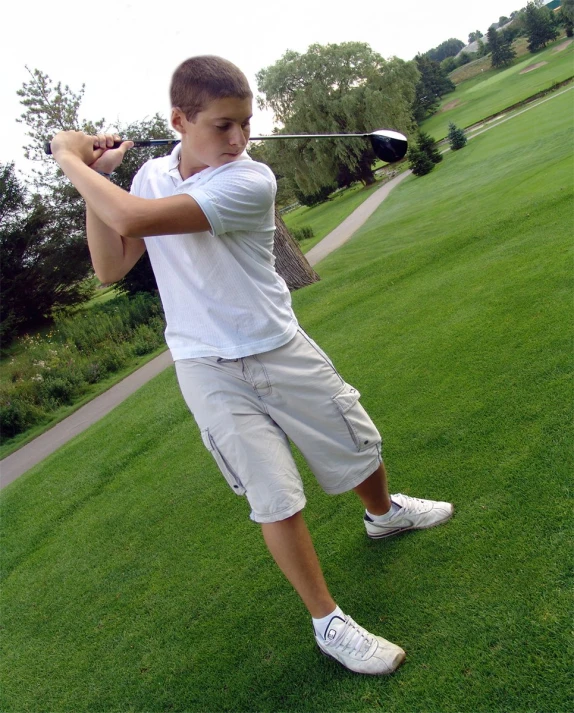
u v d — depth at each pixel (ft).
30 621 9.43
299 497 6.08
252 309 6.02
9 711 7.54
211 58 5.46
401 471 9.18
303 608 7.37
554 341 11.52
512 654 5.62
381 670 5.96
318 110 129.70
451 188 73.97
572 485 7.38
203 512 10.72
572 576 6.12
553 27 303.68
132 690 7.13
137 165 67.92
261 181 5.79
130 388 31.35
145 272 63.10
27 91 69.15
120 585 9.44
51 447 25.21
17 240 65.72
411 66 137.69
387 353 15.20
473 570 6.72
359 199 120.67
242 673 6.75
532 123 98.58
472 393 10.86
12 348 62.08
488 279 17.72
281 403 6.28
